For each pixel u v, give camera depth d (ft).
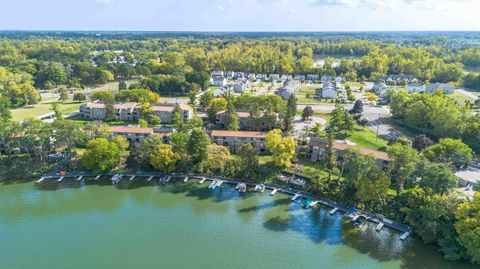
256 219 312.91
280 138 390.01
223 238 286.87
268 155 419.54
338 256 265.54
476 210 252.83
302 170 381.40
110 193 353.92
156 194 352.49
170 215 318.65
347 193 328.49
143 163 388.78
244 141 431.43
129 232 293.84
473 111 588.09
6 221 309.01
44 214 319.47
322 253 269.03
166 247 275.59
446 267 250.98
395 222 297.74
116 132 442.50
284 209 328.29
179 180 377.09
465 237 247.70
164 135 433.07
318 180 345.92
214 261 260.42
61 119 437.99
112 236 288.71
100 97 602.85
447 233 262.88
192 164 389.80
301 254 268.00
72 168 389.80
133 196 349.20
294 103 528.22
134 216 316.81
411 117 500.33
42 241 282.15
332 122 479.41
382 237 286.25
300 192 351.87
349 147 367.25
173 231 295.89
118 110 548.72
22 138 386.52
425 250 268.62
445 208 268.21
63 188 362.94
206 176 380.58
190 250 272.51
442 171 289.12
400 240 281.13
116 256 264.72
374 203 315.78
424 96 537.24
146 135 441.68
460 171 364.38
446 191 284.82
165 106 556.51
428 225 267.80
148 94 616.39
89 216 317.01
